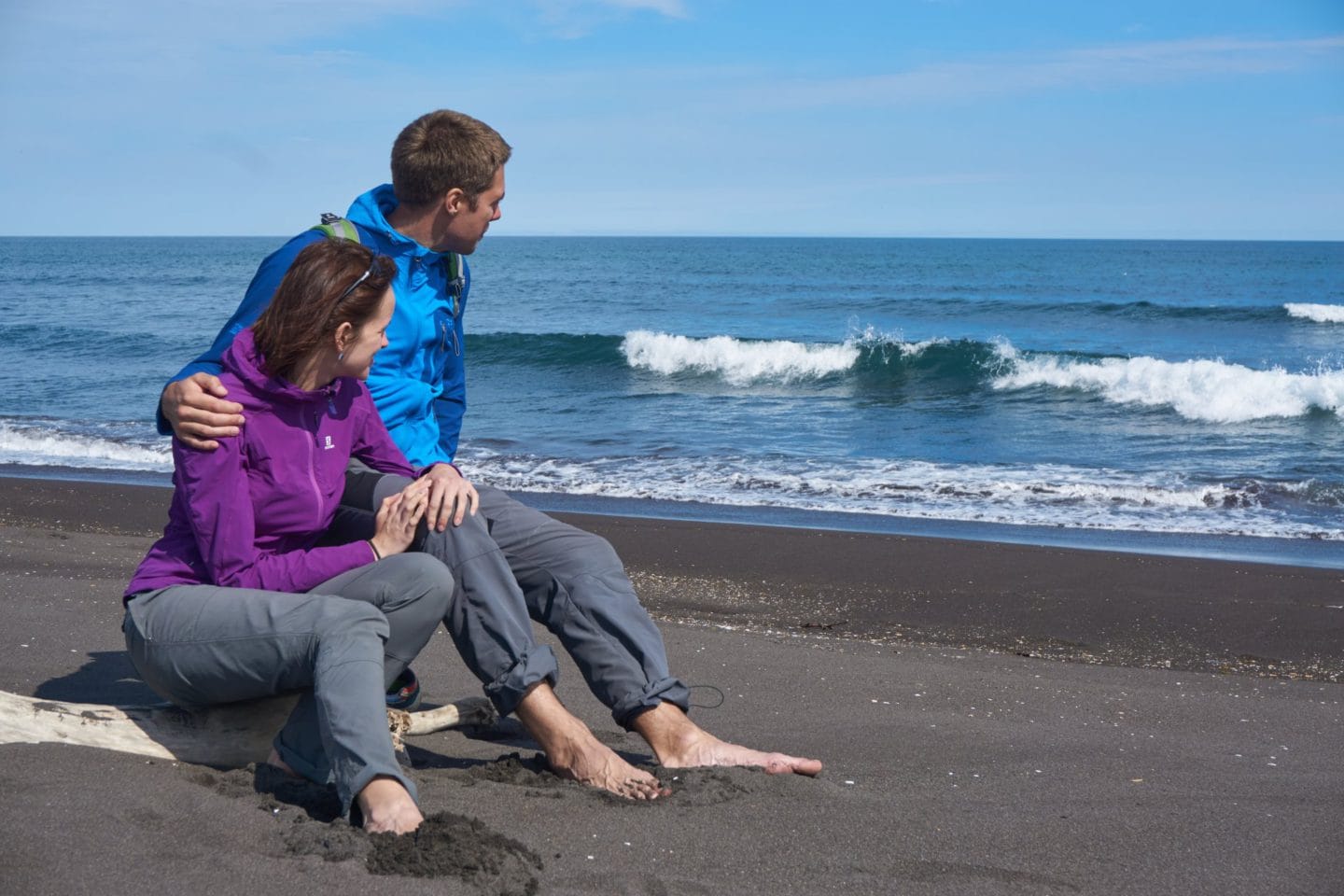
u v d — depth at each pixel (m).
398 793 2.09
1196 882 2.18
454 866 1.92
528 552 2.84
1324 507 9.91
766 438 14.03
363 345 2.51
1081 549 8.06
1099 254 116.25
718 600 6.62
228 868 1.86
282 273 2.72
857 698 3.99
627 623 2.79
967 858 2.25
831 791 2.61
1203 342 26.33
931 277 65.56
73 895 1.72
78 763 2.26
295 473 2.50
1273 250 137.25
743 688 4.09
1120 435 14.22
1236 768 3.19
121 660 3.66
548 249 150.25
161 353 24.77
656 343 20.81
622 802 2.43
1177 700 4.25
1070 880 2.16
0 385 19.28
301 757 2.34
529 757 2.83
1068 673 4.90
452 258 3.19
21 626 4.10
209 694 2.44
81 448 12.77
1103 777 2.99
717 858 2.15
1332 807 2.74
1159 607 6.52
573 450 13.12
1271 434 14.27
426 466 3.04
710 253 125.38
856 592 6.81
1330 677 5.27
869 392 18.58
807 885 2.06
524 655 2.59
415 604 2.45
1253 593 6.84
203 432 2.36
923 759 3.12
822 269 78.38
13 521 8.55
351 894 1.81
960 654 5.24
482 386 19.50
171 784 2.21
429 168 2.97
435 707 3.52
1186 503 10.09
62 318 34.50
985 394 18.14
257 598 2.34
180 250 134.25
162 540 2.53
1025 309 34.97
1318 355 23.38
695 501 10.15
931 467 11.84
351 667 2.20
